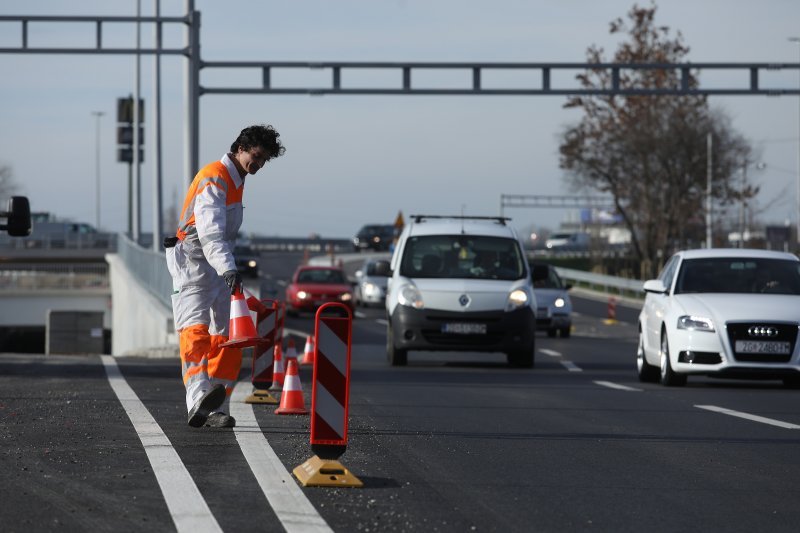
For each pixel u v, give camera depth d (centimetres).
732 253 5628
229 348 3234
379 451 2947
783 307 5162
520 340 6347
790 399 4584
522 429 3462
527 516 2183
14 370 5306
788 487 2519
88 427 3225
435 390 4791
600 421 3697
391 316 6456
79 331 16288
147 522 2055
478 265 6575
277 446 2930
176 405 3816
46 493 2300
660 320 5381
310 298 13200
